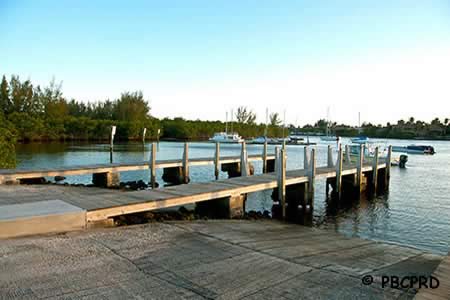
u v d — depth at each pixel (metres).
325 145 65.38
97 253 5.61
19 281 4.41
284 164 12.89
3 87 55.16
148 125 69.75
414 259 6.56
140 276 4.79
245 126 85.19
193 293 4.34
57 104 59.62
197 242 6.61
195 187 10.99
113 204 7.99
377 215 13.13
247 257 5.84
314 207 14.50
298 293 4.46
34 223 6.39
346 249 7.17
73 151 38.84
